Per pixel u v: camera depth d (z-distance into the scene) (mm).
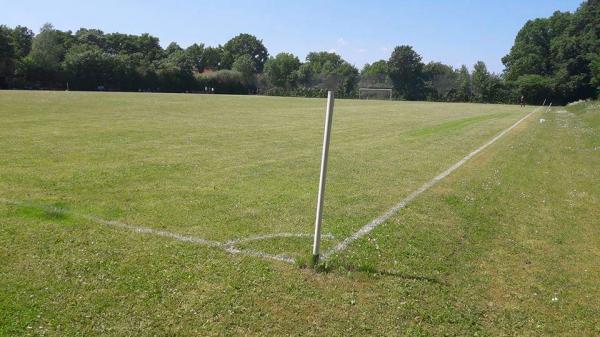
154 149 13477
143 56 95250
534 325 4309
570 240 6668
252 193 8602
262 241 6094
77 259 5246
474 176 11062
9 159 10984
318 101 58906
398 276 5199
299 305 4457
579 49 85125
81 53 77875
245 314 4258
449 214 7723
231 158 12391
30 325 3943
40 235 5922
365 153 14305
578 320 4422
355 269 5324
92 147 13391
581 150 16719
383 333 4062
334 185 9586
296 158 12781
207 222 6766
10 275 4797
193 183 9234
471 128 24953
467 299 4742
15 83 67938
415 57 103875
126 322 4051
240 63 105375
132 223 6574
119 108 29750
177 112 28859
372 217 7398
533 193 9555
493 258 5867
